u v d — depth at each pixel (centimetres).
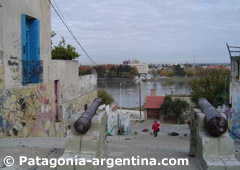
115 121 2292
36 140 767
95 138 499
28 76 910
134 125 3272
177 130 2756
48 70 1063
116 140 1272
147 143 1118
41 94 980
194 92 3238
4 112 748
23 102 847
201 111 588
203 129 540
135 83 8369
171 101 3594
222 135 514
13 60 818
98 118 531
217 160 488
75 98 1405
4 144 673
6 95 759
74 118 520
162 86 7419
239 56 1341
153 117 3794
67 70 1294
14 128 796
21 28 866
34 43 950
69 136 505
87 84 1642
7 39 786
